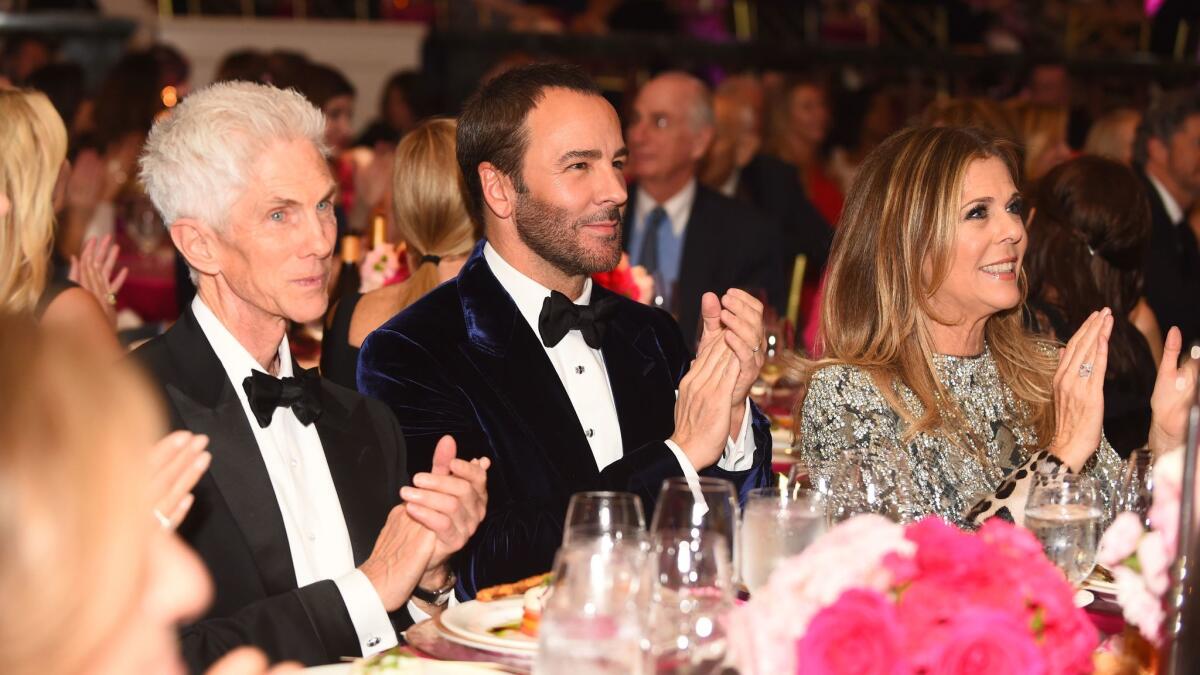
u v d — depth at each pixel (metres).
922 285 3.10
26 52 9.99
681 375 3.21
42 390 1.05
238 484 2.37
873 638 1.60
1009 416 3.22
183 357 2.41
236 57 6.95
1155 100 6.38
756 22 12.41
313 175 2.38
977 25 12.58
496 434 2.88
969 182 3.06
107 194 6.51
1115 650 2.10
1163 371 2.96
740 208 6.16
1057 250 4.14
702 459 2.76
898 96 9.54
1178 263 6.11
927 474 3.07
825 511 2.29
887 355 3.14
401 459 2.67
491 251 3.05
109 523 1.06
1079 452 2.80
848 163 9.03
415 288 3.66
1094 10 12.92
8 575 1.03
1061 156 6.62
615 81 11.51
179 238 2.39
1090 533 2.24
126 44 10.84
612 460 3.01
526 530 2.78
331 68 7.08
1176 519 1.91
